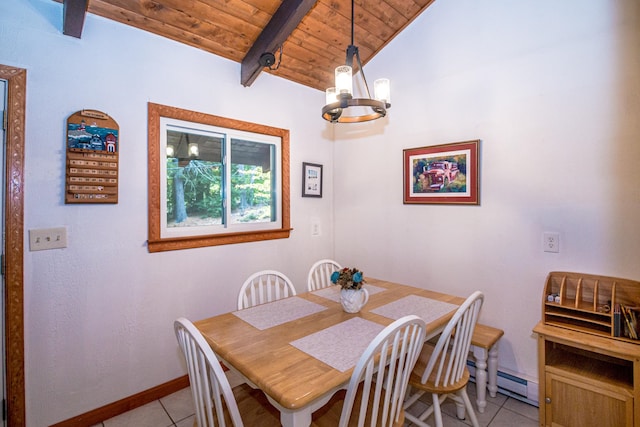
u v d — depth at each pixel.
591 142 1.83
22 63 1.65
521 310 2.11
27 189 1.67
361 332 1.45
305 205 3.06
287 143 2.88
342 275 1.71
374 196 2.96
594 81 1.81
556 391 1.72
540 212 2.01
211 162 2.45
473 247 2.31
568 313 1.80
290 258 2.93
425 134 2.56
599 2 1.79
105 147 1.89
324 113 1.62
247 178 2.66
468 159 2.31
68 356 1.81
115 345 1.96
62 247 1.78
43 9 1.70
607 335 1.63
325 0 2.18
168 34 2.11
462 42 2.33
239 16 2.07
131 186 2.00
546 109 1.98
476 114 2.27
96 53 1.86
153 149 2.08
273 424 1.29
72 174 1.78
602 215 1.80
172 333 2.19
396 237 2.79
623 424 1.54
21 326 1.66
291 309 1.76
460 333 1.53
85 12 1.63
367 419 1.30
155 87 2.09
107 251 1.92
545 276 2.00
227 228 2.51
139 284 2.05
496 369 2.10
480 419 1.89
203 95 2.31
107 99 1.90
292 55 2.61
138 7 1.87
